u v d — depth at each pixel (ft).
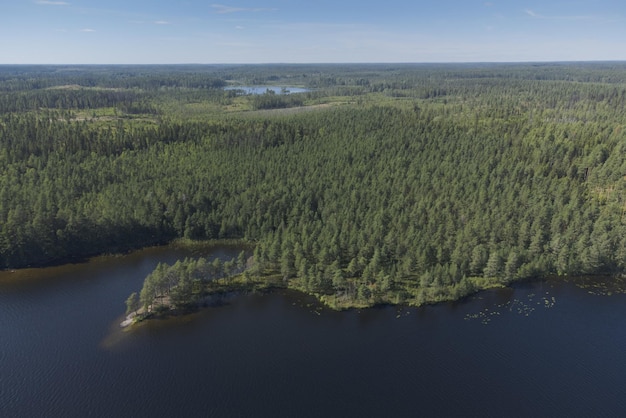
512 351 360.89
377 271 457.68
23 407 295.48
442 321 402.52
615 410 300.40
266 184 633.61
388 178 635.25
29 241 493.36
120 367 335.88
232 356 351.46
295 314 412.98
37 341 364.58
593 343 372.38
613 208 541.34
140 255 534.78
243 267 484.74
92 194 604.49
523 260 484.33
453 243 491.72
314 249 477.36
